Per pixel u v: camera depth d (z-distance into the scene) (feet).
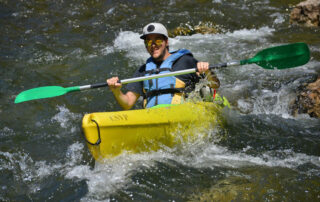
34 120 24.40
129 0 48.80
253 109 24.77
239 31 39.96
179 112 19.95
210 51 35.19
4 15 44.60
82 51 35.32
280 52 21.06
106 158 18.56
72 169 19.22
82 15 44.83
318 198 15.89
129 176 18.08
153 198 16.62
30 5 47.50
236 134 21.36
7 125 23.68
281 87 26.81
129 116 18.56
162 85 21.12
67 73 31.14
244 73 30.30
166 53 21.95
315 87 24.14
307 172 17.71
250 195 16.26
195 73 21.99
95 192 17.24
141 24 42.01
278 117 23.41
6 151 20.94
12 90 28.25
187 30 39.96
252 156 19.39
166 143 19.71
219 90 27.48
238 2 47.01
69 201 16.84
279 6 45.39
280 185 16.81
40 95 20.93
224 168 18.44
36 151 21.06
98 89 28.40
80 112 25.45
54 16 44.50
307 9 39.70
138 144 19.04
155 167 18.65
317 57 31.68
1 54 34.45
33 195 17.44
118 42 37.58
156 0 48.75
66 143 21.80
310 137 20.86
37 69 31.71
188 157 19.52
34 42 37.40
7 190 17.83
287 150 19.75
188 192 16.84
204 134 20.65
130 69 31.63
